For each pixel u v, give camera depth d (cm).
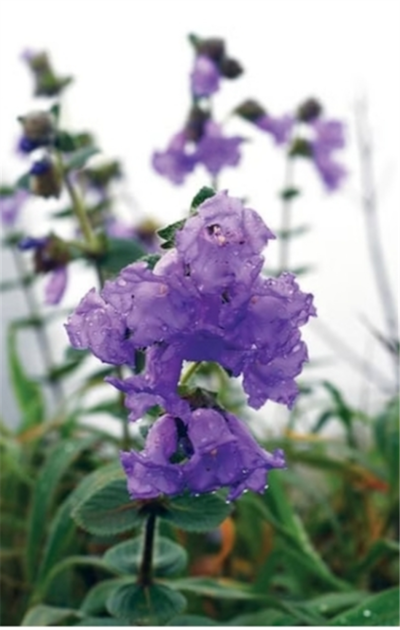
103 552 83
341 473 90
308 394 94
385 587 86
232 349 50
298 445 94
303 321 51
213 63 94
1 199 109
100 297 51
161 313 49
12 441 92
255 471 52
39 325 106
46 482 79
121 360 51
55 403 100
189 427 52
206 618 66
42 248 83
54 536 73
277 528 76
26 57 96
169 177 96
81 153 84
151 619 62
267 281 50
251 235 49
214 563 82
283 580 82
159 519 64
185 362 54
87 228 83
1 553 86
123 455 52
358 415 98
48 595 78
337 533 86
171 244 52
